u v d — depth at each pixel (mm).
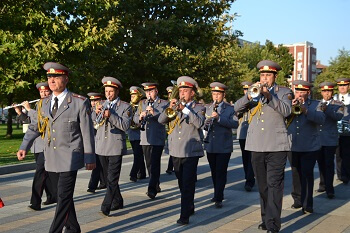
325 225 6762
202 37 22234
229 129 8172
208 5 22641
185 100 6879
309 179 7559
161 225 6637
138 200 8367
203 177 11180
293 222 6934
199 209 7730
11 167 11977
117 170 7312
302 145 7562
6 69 14750
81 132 5605
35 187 7512
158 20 21422
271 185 6086
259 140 6207
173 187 9750
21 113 8820
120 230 6359
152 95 9555
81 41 15891
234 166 13195
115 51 19875
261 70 6297
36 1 15055
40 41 14914
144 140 9391
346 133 10148
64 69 5598
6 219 6996
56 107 5578
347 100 10852
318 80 53000
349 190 9680
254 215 7309
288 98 6223
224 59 22469
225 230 6410
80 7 16109
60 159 5480
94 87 19750
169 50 20875
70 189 5512
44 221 6887
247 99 6293
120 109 7641
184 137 6859
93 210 7562
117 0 17469
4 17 14992
